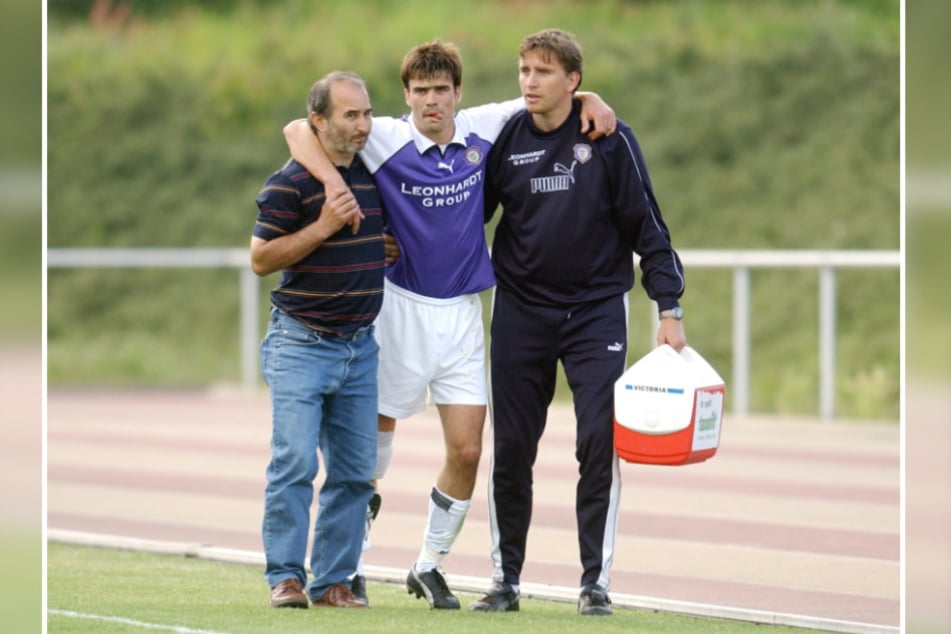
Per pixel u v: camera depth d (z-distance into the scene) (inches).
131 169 2992.1
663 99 2743.6
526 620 877.8
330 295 879.7
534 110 908.0
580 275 929.5
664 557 1143.0
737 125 2667.3
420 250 922.7
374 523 1300.4
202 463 1647.4
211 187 2923.2
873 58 2711.6
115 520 1304.1
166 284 2805.1
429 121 902.4
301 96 3026.6
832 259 1861.5
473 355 940.0
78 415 2080.5
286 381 889.5
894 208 2449.6
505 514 939.3
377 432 925.2
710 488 1466.5
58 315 2783.0
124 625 823.1
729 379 2230.6
